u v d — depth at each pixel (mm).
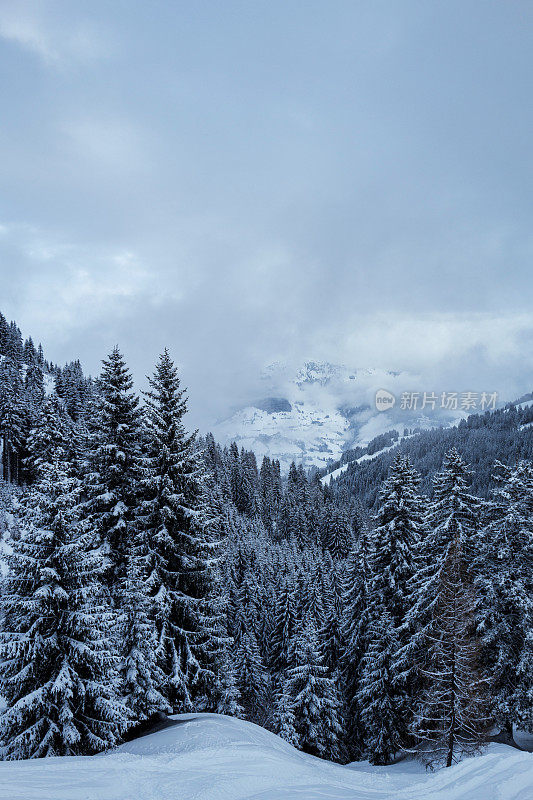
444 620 23016
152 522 20703
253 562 60156
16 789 9945
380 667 27125
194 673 20062
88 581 16766
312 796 11031
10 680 14656
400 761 26859
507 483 26984
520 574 25125
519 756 13867
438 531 27703
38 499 16219
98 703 15438
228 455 122062
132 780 11445
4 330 127750
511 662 24234
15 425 73375
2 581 15648
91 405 22141
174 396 21844
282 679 37562
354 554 32812
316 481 142625
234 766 13164
